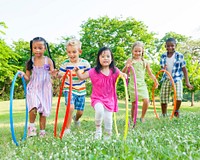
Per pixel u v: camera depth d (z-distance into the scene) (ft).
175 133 16.93
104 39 107.96
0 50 70.69
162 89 28.63
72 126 24.48
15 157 14.07
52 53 118.83
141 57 25.68
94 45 109.19
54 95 102.42
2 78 77.92
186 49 103.91
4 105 74.90
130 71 25.36
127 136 16.63
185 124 21.16
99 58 19.15
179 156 12.34
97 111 18.21
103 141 15.24
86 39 109.40
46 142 17.33
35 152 14.98
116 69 19.33
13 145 17.37
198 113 29.60
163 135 16.40
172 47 27.63
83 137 17.47
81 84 22.79
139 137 16.48
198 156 12.39
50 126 25.12
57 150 14.99
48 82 21.48
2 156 14.89
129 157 12.02
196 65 75.31
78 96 23.03
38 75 21.33
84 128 22.98
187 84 27.71
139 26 108.99
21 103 79.71
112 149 13.84
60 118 34.55
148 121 24.70
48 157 13.75
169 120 24.04
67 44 22.67
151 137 15.85
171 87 28.30
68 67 22.56
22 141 18.16
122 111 42.27
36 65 21.62
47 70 21.67
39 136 19.83
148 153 12.75
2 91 131.23
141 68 25.50
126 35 107.34
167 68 27.96
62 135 17.83
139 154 12.78
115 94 19.53
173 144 14.08
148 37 108.68
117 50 102.37
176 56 27.66
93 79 19.08
